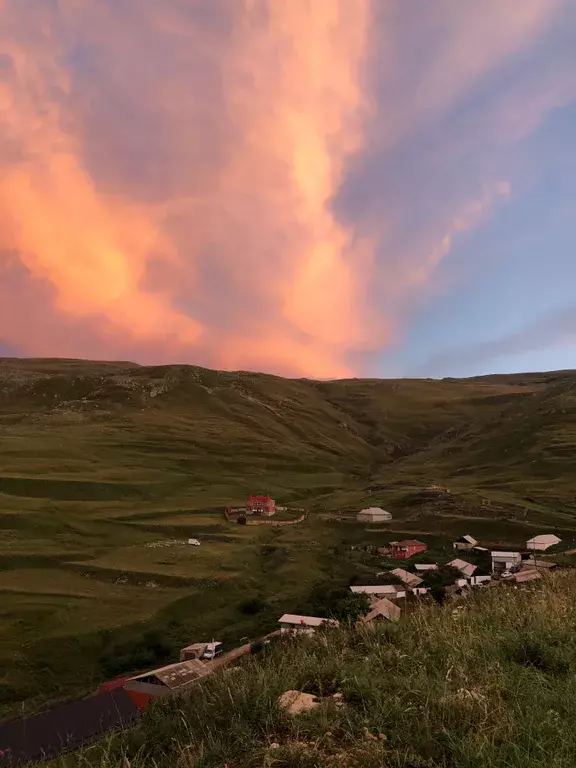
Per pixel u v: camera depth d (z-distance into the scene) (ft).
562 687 20.61
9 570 243.60
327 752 16.97
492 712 18.20
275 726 18.81
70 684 161.27
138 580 239.09
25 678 161.99
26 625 191.11
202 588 230.07
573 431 508.53
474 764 15.55
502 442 554.87
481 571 237.66
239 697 20.43
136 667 170.19
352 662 24.36
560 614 30.30
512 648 24.71
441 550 284.00
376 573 243.40
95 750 20.63
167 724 20.30
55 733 85.87
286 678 22.39
